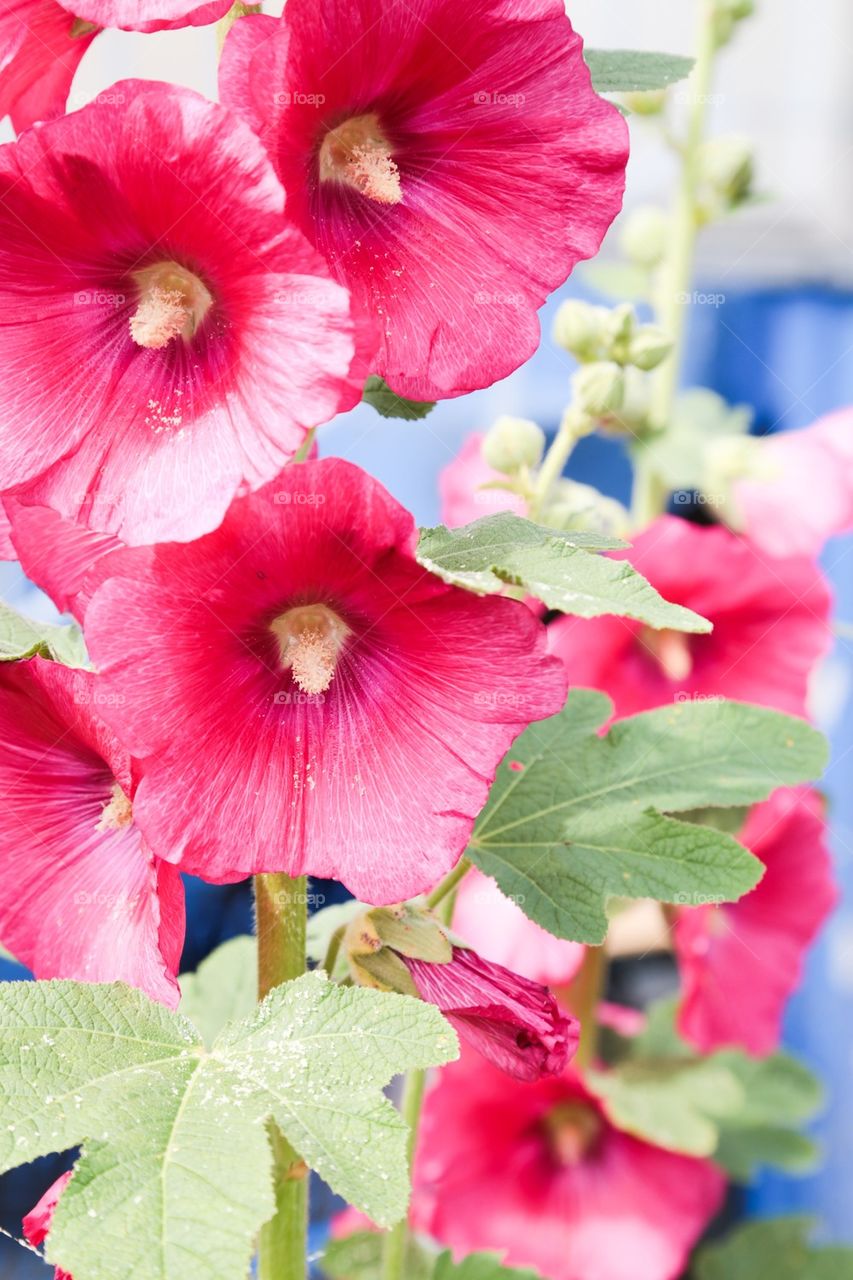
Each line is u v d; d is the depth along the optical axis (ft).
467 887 2.81
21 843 2.24
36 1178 3.17
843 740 3.86
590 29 3.39
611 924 2.93
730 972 2.95
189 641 2.06
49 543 2.24
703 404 3.20
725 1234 3.87
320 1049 2.06
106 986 2.10
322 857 2.10
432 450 3.63
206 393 2.07
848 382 3.96
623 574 2.06
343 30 2.03
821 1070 4.01
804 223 3.86
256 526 2.02
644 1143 2.93
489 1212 2.89
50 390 2.08
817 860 2.97
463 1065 2.82
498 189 2.15
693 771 2.41
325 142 2.13
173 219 2.01
